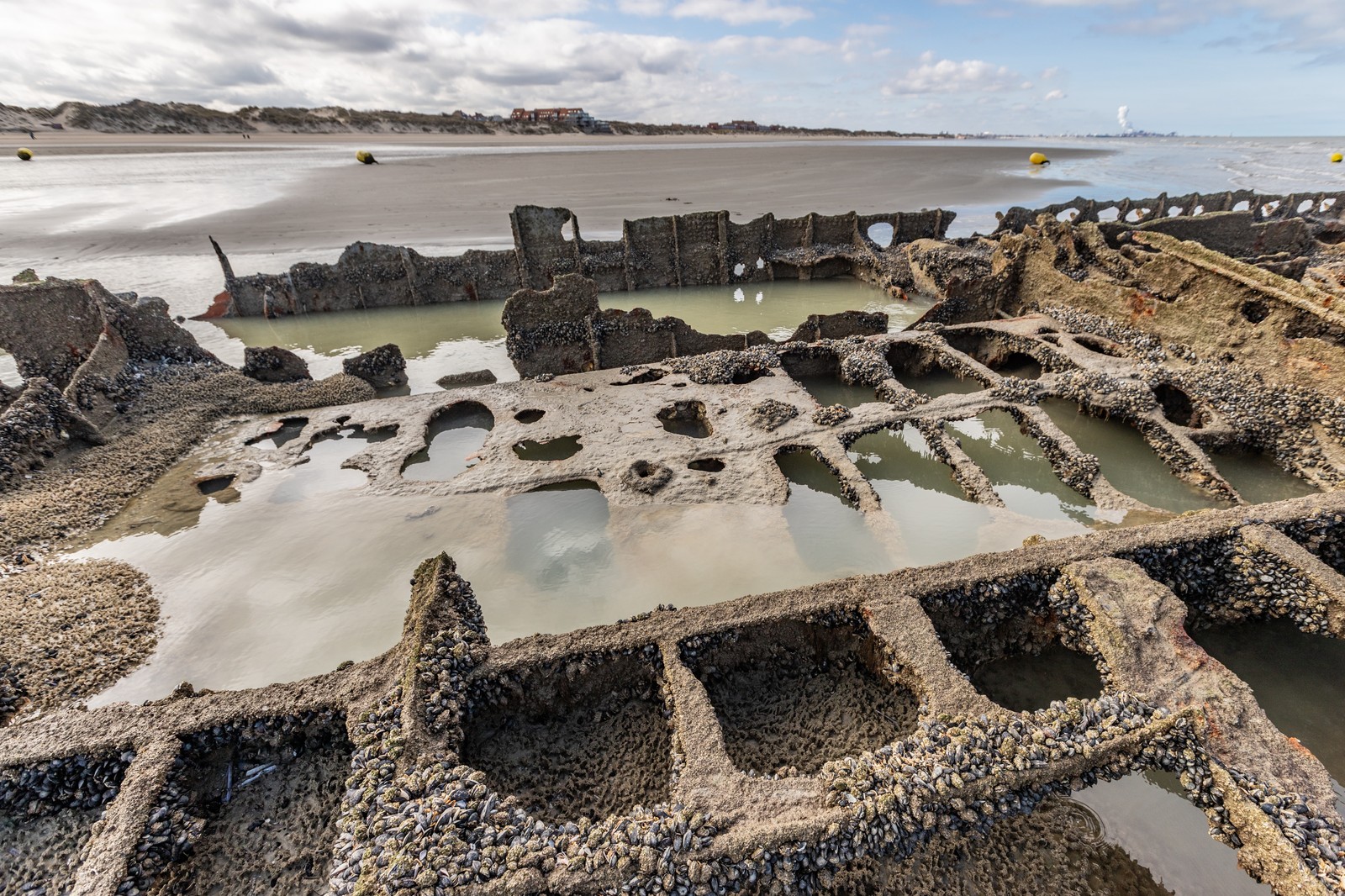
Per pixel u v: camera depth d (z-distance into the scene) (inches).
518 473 524.4
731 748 315.9
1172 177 2886.3
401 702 290.5
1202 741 277.0
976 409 593.3
